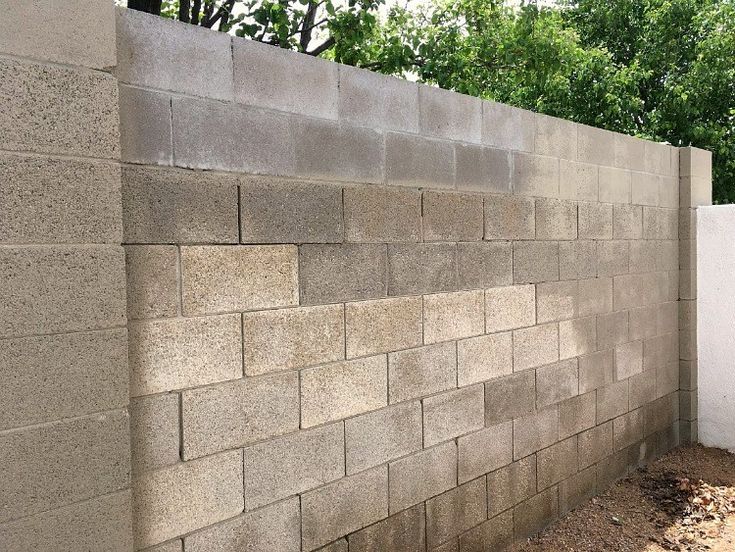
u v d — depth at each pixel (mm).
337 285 3180
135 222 2453
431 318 3691
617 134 5328
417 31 9125
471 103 3932
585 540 4480
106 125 2238
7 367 2018
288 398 2971
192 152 2617
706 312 6270
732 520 4867
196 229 2631
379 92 3379
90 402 2203
